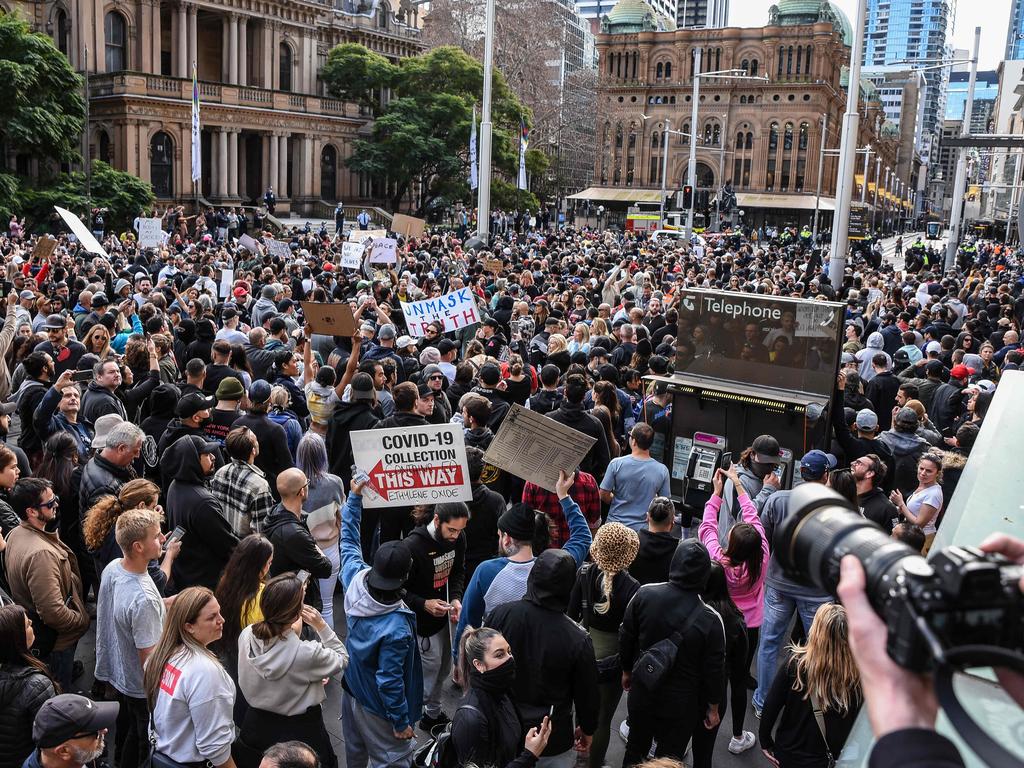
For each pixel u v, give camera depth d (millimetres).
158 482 9078
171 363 11758
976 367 12398
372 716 5648
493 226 63281
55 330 11203
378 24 81438
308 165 72562
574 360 13039
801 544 1489
